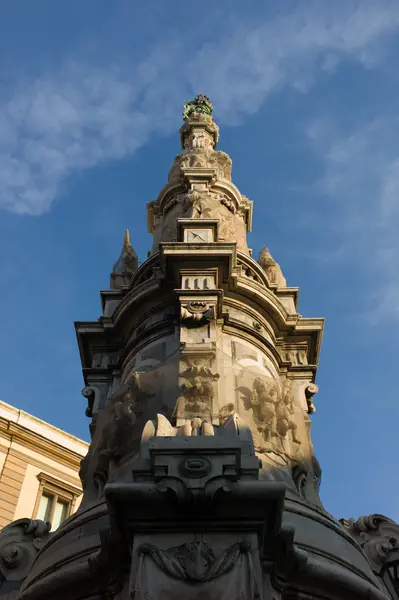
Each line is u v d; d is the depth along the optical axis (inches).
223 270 484.1
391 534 436.8
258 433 402.3
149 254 622.8
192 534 266.7
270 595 273.6
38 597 314.5
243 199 662.5
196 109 901.8
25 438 1029.2
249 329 477.1
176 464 268.5
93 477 404.8
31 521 438.6
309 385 493.4
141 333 484.4
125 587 284.0
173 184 652.1
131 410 405.1
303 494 392.8
